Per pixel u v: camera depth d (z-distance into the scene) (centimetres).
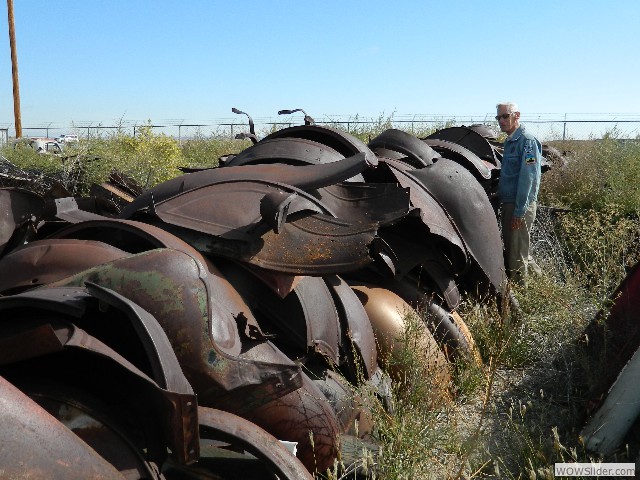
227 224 345
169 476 245
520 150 655
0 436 181
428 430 362
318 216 371
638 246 678
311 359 359
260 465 257
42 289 247
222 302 292
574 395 451
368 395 356
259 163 463
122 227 312
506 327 503
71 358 232
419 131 1366
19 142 1133
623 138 1210
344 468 300
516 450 376
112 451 218
